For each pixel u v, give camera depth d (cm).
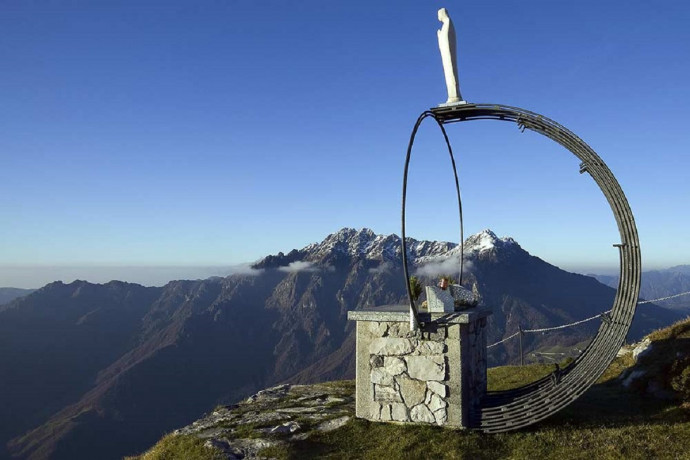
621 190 1016
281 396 1532
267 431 1135
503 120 1145
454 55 1140
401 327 1131
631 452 916
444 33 1139
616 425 1072
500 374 1744
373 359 1155
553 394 1054
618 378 1430
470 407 1107
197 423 1283
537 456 947
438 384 1087
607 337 1032
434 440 1016
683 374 1170
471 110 1120
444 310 1105
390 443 1028
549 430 1054
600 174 1044
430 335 1100
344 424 1138
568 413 1152
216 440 1101
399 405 1120
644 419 1099
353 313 1173
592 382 1019
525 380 1585
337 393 1518
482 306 1249
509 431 1065
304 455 1009
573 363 1152
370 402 1152
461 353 1075
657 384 1251
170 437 1181
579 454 933
